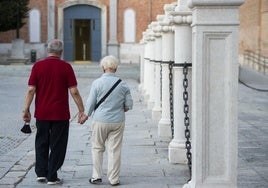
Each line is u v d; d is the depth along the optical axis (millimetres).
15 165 18453
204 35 12555
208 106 12711
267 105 39281
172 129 21109
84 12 99500
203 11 12500
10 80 63094
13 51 87688
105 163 18484
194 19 12688
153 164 18391
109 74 15758
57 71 15773
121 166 18078
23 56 88062
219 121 12719
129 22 99312
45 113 15688
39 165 15953
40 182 15953
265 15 69312
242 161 18859
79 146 21859
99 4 99062
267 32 68812
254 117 32125
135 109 35812
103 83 15586
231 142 12727
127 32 99438
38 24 98812
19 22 85562
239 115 33188
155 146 21734
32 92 15734
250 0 73688
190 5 12625
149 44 36031
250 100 42969
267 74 64750
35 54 91562
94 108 15734
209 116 12727
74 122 29578
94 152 15836
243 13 76938
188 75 18016
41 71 15758
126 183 15820
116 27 99250
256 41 71312
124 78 68438
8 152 21375
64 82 15852
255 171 17234
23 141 23953
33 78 15758
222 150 12797
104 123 15461
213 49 12609
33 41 98875
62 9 99062
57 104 15734
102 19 99375
